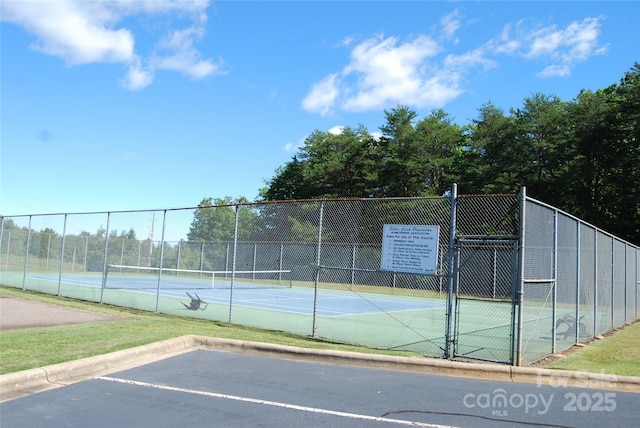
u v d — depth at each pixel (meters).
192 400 6.58
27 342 9.45
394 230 10.16
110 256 33.31
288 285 30.55
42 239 32.38
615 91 43.69
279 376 7.98
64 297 19.30
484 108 45.72
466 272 24.66
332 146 57.28
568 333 12.43
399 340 11.94
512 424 5.92
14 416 5.82
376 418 6.01
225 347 10.17
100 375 7.81
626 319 17.75
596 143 39.94
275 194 61.81
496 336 12.91
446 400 6.85
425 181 49.66
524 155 42.16
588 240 14.75
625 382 7.93
